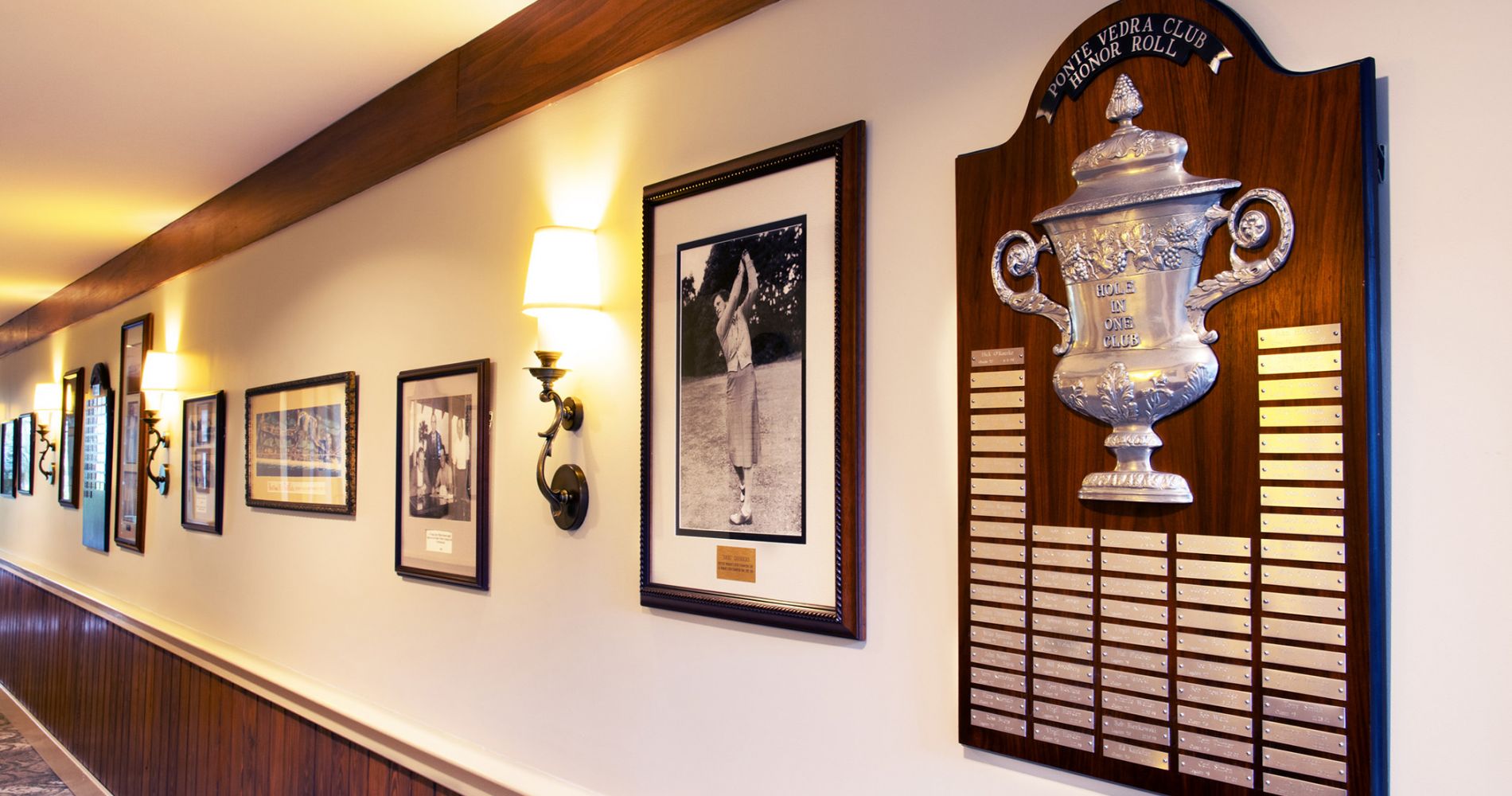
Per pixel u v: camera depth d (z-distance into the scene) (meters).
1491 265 0.97
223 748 3.43
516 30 2.24
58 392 5.84
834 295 1.52
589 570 2.00
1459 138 0.99
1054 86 1.26
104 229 4.37
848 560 1.47
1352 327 1.02
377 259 2.77
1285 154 1.07
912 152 1.45
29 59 2.43
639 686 1.86
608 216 2.00
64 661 5.29
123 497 4.73
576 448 2.05
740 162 1.68
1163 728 1.14
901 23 1.48
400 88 2.66
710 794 1.70
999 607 1.29
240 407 3.58
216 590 3.68
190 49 2.39
